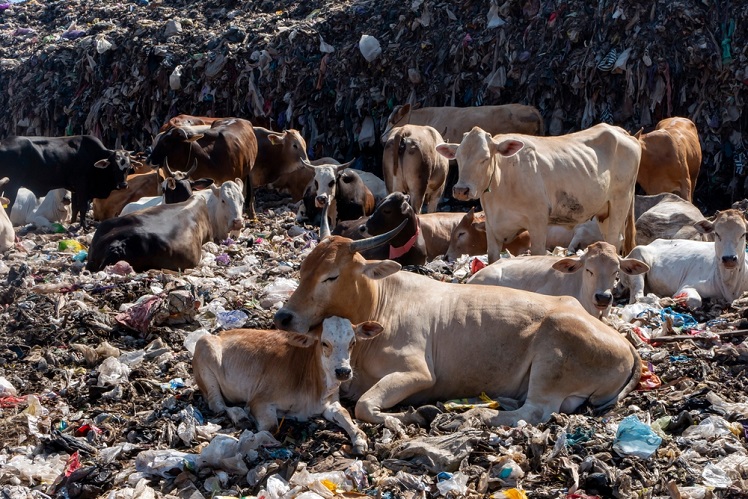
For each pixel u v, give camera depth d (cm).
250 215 1638
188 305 824
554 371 623
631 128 1722
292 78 2028
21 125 2392
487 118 1753
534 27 1853
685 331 807
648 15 1742
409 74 1908
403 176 1509
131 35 2262
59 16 2806
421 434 602
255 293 936
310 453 583
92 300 902
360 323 611
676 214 1148
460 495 523
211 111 2117
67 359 769
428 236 1216
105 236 1085
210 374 644
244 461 572
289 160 1806
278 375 624
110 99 2228
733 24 1680
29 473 570
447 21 1962
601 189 1041
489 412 611
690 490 513
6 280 1021
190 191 1388
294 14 2278
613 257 760
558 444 564
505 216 997
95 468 559
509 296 663
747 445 575
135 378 720
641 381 673
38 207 1625
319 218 1495
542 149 1002
